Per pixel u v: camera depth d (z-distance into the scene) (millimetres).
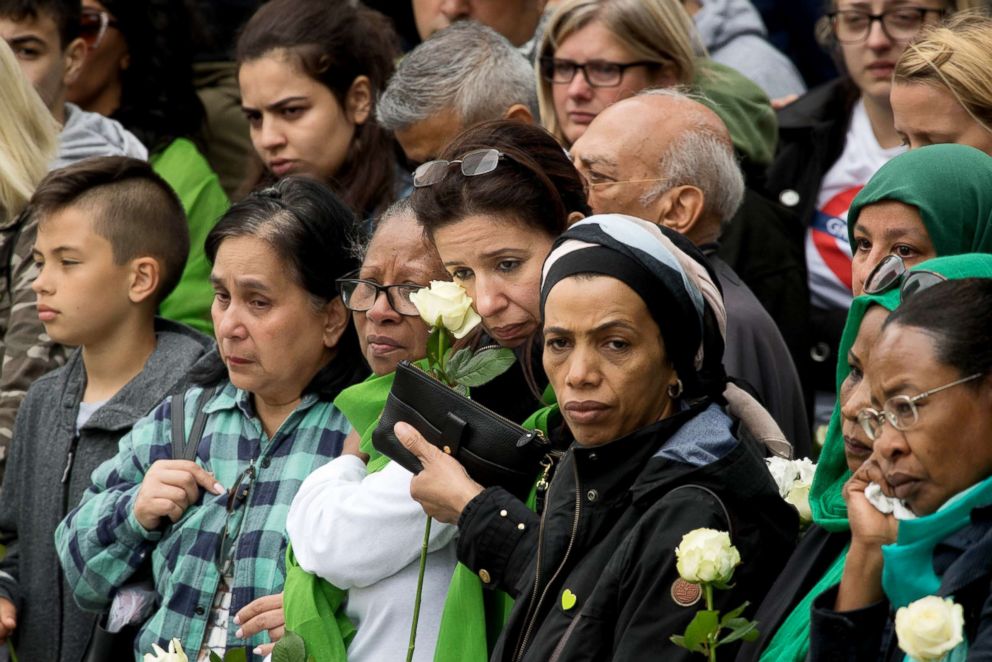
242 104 17922
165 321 16297
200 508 13547
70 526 14102
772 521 10031
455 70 15922
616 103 14445
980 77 12305
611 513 10047
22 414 15930
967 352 8430
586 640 9727
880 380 8656
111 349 15727
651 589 9539
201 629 13195
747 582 9828
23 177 17625
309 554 11844
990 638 8086
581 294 9938
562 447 11148
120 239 15688
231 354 13625
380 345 12602
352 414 12570
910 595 8570
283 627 12234
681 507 9680
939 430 8461
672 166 13969
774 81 21422
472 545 10547
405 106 15984
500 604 11367
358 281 12758
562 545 10094
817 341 16969
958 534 8508
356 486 11930
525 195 11469
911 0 16641
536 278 11477
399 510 11547
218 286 13742
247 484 13516
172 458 14016
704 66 17328
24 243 17344
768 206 16969
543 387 11875
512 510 10500
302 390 13852
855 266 11406
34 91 18312
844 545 9969
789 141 17719
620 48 16203
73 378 15883
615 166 13977
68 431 15539
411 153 16203
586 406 9992
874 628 8828
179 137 20438
